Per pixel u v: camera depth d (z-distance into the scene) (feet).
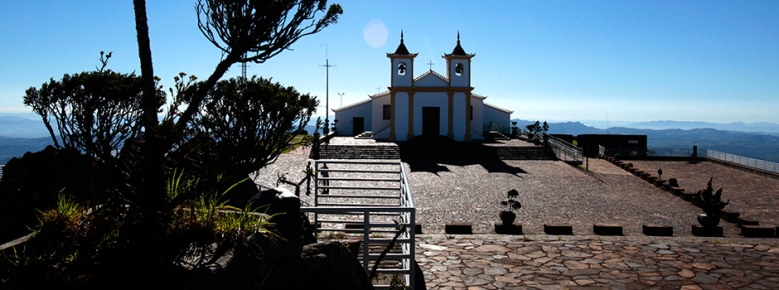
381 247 36.83
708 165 111.75
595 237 43.65
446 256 37.29
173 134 14.73
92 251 13.53
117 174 16.17
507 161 105.29
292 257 16.24
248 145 26.84
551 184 77.66
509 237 43.34
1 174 26.71
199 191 15.75
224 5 16.70
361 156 107.76
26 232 22.13
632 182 82.69
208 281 12.51
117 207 14.61
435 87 128.77
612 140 134.82
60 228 13.70
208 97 26.43
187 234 13.94
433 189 70.74
